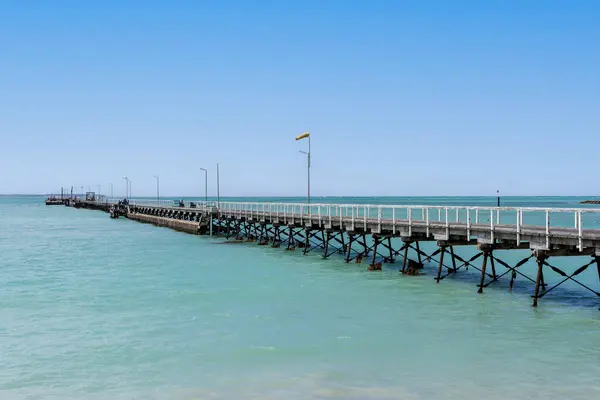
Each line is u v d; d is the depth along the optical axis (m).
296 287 28.62
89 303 25.19
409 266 33.09
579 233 21.20
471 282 29.41
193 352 17.53
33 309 23.98
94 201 178.88
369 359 16.56
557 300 24.34
